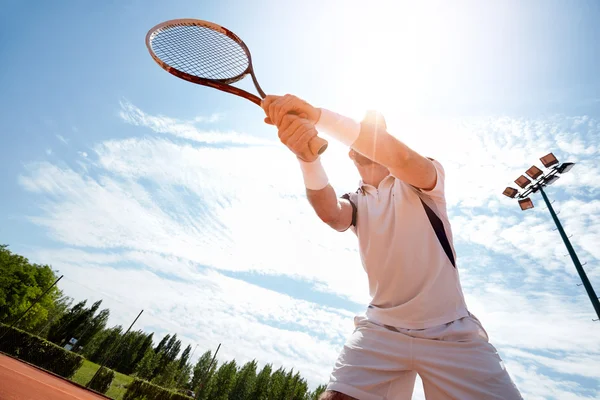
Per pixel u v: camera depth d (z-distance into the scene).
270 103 1.10
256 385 56.12
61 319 59.47
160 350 66.81
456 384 1.13
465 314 1.32
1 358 13.52
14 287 42.12
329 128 1.09
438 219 1.37
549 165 10.91
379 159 1.11
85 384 21.94
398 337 1.27
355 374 1.25
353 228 1.74
